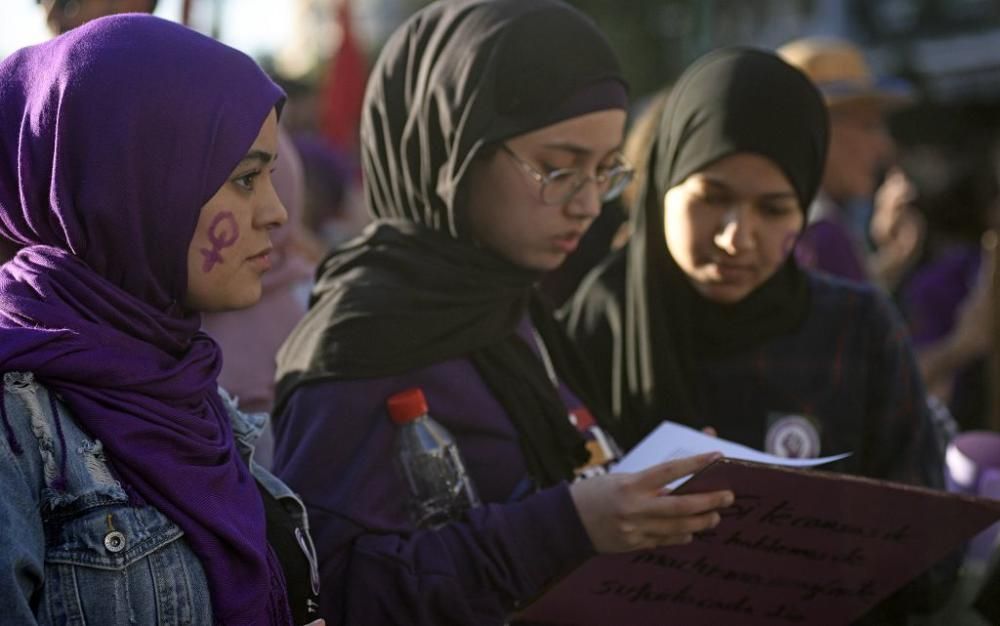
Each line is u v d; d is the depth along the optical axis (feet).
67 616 8.36
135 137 9.05
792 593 11.91
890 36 56.80
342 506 10.89
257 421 10.69
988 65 52.65
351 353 11.38
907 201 30.19
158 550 8.75
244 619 9.06
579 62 11.96
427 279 11.91
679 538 10.73
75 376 8.75
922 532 11.37
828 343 14.16
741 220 13.33
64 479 8.53
